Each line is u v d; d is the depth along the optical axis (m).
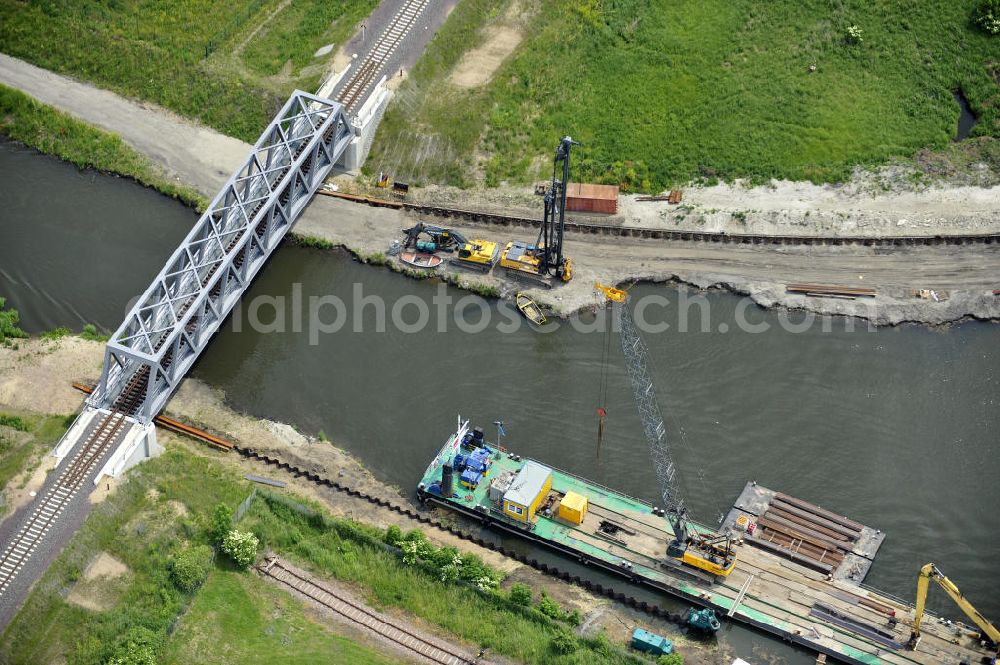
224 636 141.88
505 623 143.62
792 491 159.75
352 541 152.50
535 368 174.62
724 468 162.38
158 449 164.00
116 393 166.50
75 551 148.38
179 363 169.62
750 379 172.12
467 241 187.75
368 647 141.62
